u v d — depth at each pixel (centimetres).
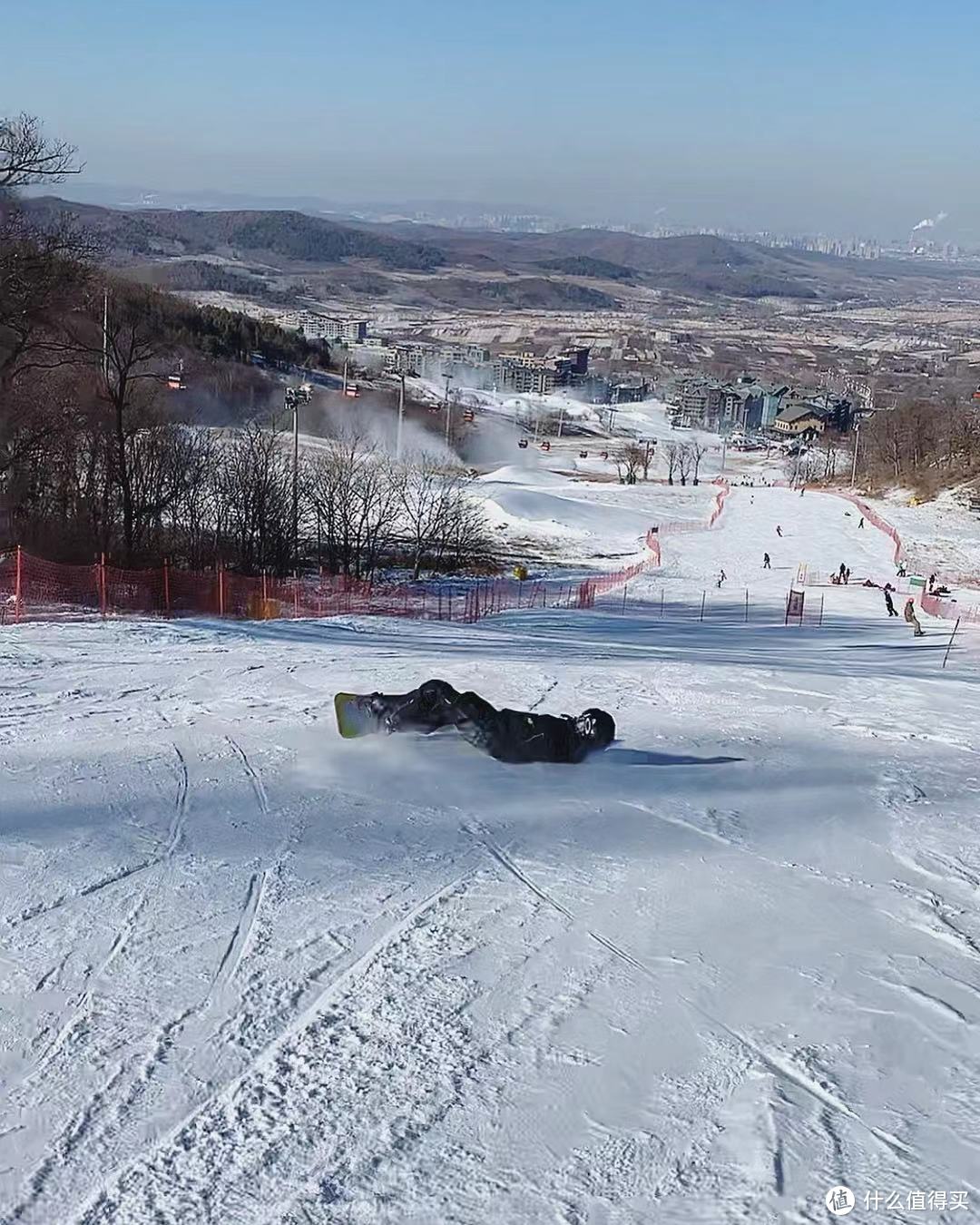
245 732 1151
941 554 6331
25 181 2822
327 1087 509
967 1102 509
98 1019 562
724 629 3094
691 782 1030
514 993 602
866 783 1060
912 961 657
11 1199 431
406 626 2417
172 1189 439
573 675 1644
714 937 680
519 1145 471
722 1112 498
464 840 838
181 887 734
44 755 1057
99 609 2338
